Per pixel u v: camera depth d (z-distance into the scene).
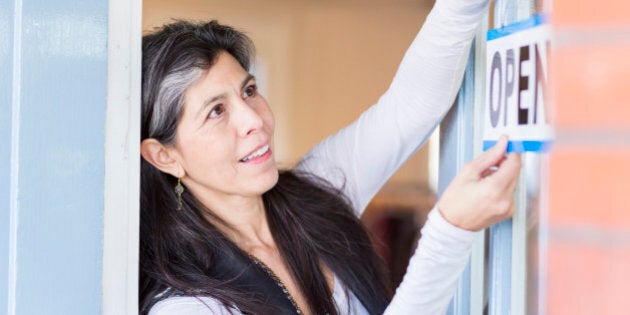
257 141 1.24
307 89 4.15
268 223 1.37
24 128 0.90
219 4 3.96
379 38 4.12
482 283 1.23
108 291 1.01
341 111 4.16
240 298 1.19
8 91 0.90
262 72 4.10
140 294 1.22
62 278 0.95
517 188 1.02
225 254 1.26
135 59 1.02
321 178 1.49
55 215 0.93
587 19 0.50
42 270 0.92
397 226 3.49
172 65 1.20
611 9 0.48
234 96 1.23
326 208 1.44
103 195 0.99
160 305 1.17
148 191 1.28
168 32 1.23
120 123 1.01
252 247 1.33
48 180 0.92
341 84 4.15
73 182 0.95
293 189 1.42
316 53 4.13
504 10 1.03
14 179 0.89
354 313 1.37
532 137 0.86
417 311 1.04
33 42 0.90
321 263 1.38
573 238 0.50
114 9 1.00
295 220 1.39
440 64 1.24
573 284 0.49
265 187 1.27
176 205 1.27
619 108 0.48
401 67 1.35
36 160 0.91
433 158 3.54
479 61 1.26
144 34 1.27
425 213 3.49
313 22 4.12
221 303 1.17
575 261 0.49
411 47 1.30
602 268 0.48
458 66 1.23
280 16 4.09
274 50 4.11
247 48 1.32
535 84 0.85
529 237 1.00
